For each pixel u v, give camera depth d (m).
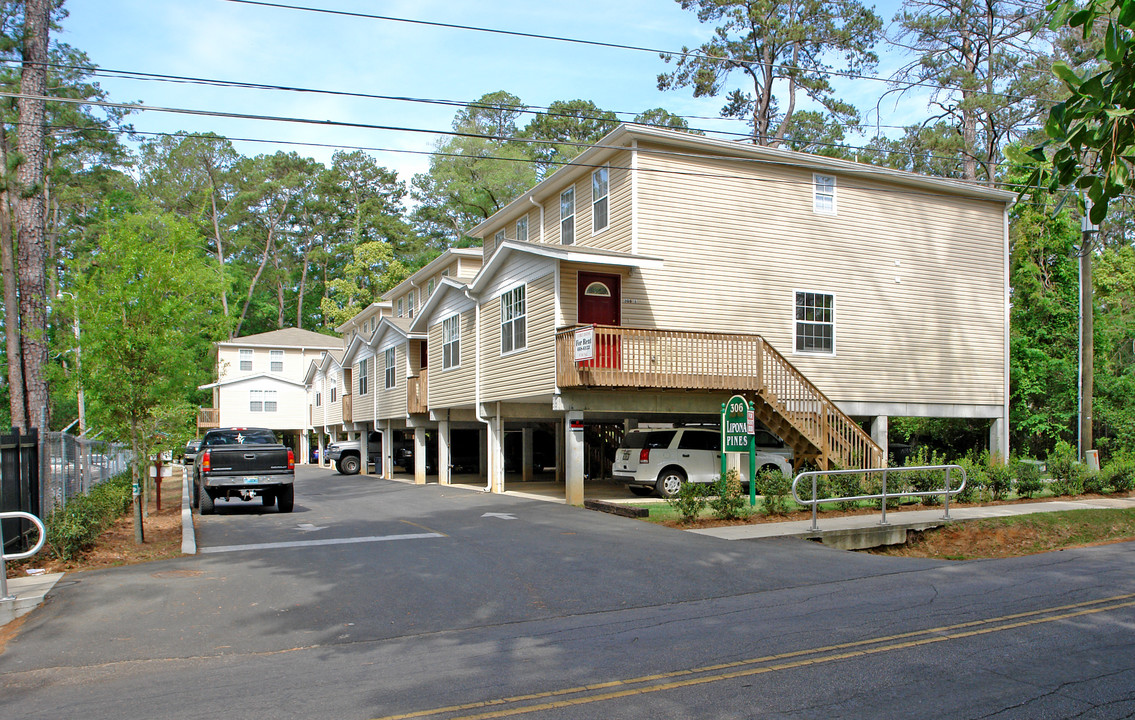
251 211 75.00
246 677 6.55
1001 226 26.16
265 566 11.35
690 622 8.22
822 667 6.43
